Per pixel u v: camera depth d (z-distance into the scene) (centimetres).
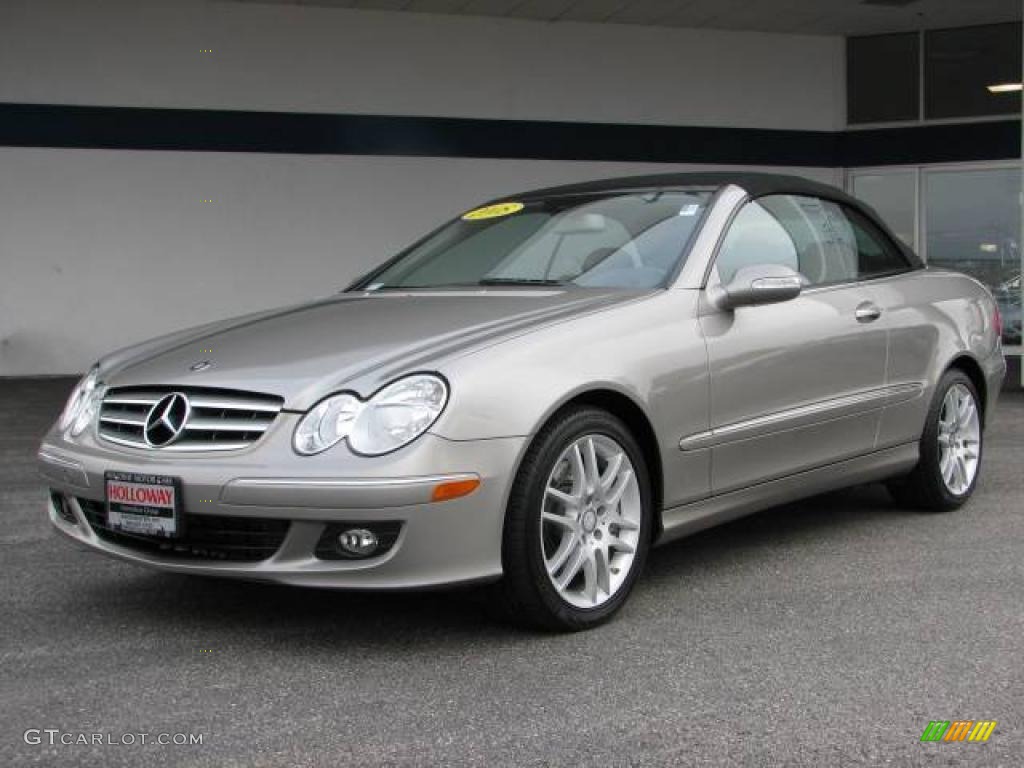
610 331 375
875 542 480
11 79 1195
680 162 1410
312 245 1293
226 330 415
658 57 1394
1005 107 1391
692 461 398
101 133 1223
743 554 462
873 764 269
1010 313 1395
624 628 368
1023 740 281
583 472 362
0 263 1208
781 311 439
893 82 1440
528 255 456
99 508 368
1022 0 1296
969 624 369
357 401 330
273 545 334
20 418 898
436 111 1323
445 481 324
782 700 307
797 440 442
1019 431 781
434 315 390
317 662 339
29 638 362
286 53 1268
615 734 287
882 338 486
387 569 324
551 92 1360
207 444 342
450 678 325
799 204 484
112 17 1216
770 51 1432
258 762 272
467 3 1276
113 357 414
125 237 1238
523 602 350
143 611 390
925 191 1434
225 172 1261
